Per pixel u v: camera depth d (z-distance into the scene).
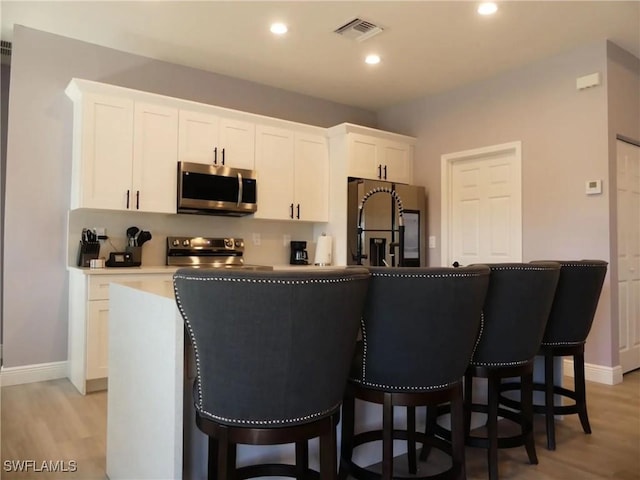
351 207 4.55
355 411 2.12
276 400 1.31
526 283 2.01
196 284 1.27
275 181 4.40
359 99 5.14
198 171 3.85
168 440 1.54
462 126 4.68
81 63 3.71
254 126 4.27
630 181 3.94
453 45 3.73
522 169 4.17
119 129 3.55
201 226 4.29
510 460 2.27
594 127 3.69
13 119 3.44
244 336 1.27
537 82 4.07
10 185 3.43
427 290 1.59
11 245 3.43
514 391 2.91
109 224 3.81
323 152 4.77
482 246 4.56
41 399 3.12
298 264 4.74
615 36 3.58
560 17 3.27
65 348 3.65
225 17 3.29
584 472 2.15
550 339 2.46
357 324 1.44
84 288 3.27
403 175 5.04
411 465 2.11
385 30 3.47
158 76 4.07
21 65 3.47
